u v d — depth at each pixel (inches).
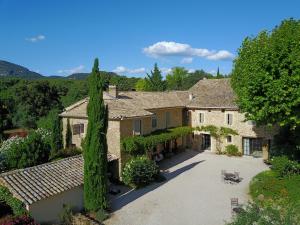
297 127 1083.9
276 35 1026.7
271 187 973.8
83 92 2428.6
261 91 1000.9
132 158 1193.4
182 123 1705.2
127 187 1112.2
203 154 1599.4
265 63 976.9
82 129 1309.1
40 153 1147.3
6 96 2338.8
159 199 994.1
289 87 927.0
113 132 1170.0
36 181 816.3
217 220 837.8
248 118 1109.1
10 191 758.5
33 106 2341.3
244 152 1562.5
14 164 1099.3
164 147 1552.7
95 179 867.4
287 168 1040.8
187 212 893.8
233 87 1301.7
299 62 909.2
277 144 1197.1
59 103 2471.7
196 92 1802.4
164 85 3727.9
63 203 842.2
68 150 1254.3
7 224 668.1
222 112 1596.9
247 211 544.7
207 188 1089.4
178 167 1360.7
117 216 873.5
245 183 1137.4
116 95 1393.9
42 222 775.1
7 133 2078.0
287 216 481.1
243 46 1201.4
